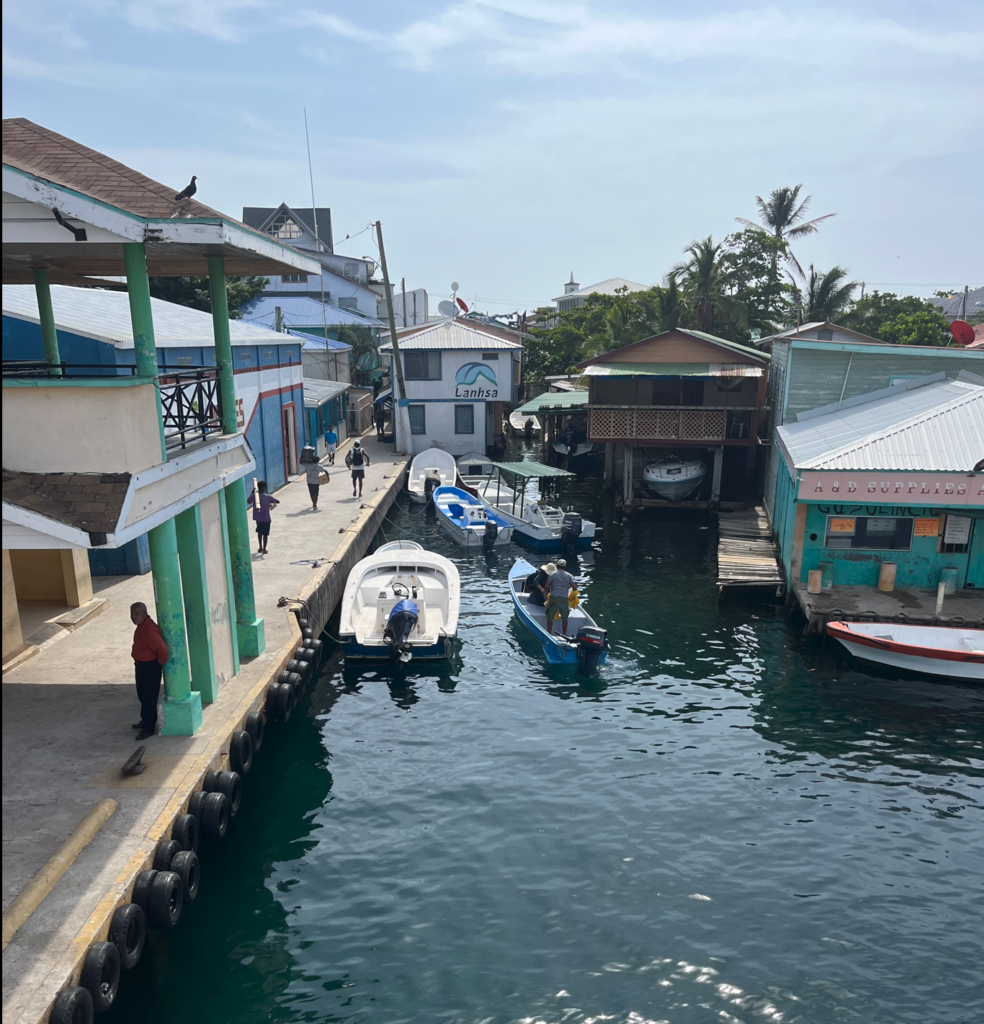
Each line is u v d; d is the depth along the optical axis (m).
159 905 7.75
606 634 16.25
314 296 60.62
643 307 43.38
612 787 11.54
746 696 14.62
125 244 8.88
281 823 10.58
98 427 8.37
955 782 11.84
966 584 18.41
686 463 31.06
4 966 6.47
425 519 29.34
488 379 38.78
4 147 9.95
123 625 14.33
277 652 13.59
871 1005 7.75
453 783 11.60
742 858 9.98
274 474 27.94
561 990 7.86
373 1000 7.71
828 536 18.50
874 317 54.16
